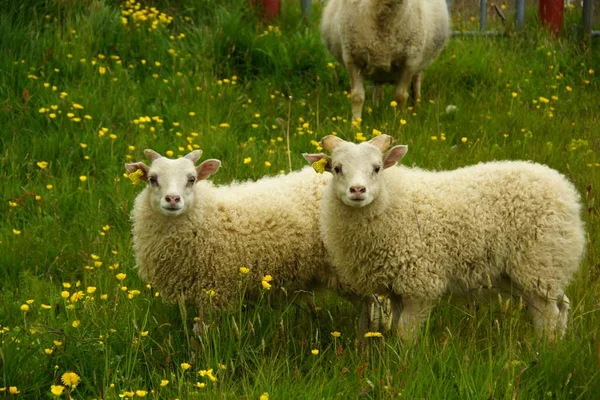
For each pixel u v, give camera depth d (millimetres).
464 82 15320
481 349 7488
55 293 8469
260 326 7438
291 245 8203
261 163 11312
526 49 17172
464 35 17422
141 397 6469
